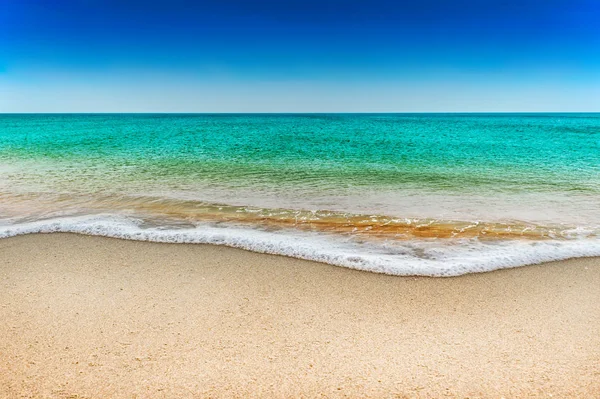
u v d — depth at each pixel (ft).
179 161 54.60
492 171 46.39
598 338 12.17
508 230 23.49
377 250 20.07
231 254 19.47
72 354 11.21
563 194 33.27
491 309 14.06
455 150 70.54
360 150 70.13
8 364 10.71
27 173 43.80
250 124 196.13
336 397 9.54
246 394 9.63
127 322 13.00
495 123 225.35
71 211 27.61
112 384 9.95
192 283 16.14
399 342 11.93
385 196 32.65
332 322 13.10
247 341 11.93
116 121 241.76
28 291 15.28
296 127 161.27
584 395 9.62
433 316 13.55
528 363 10.91
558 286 15.94
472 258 18.84
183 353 11.29
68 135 104.58
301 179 40.83
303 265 18.10
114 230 23.03
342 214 27.02
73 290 15.39
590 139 96.07
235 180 40.22
